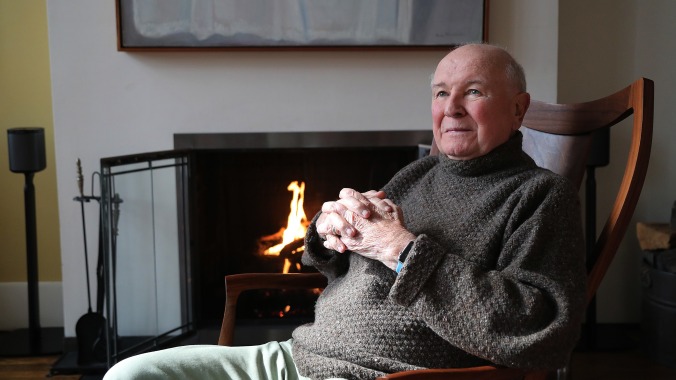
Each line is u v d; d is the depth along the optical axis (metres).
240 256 3.03
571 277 1.42
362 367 1.49
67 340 2.91
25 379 2.71
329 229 1.61
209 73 2.81
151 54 2.79
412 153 2.93
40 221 3.22
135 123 2.82
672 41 2.96
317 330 1.59
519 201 1.51
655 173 3.06
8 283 3.23
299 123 2.84
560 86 3.04
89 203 2.84
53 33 2.77
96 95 2.80
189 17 2.73
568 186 1.51
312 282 1.81
